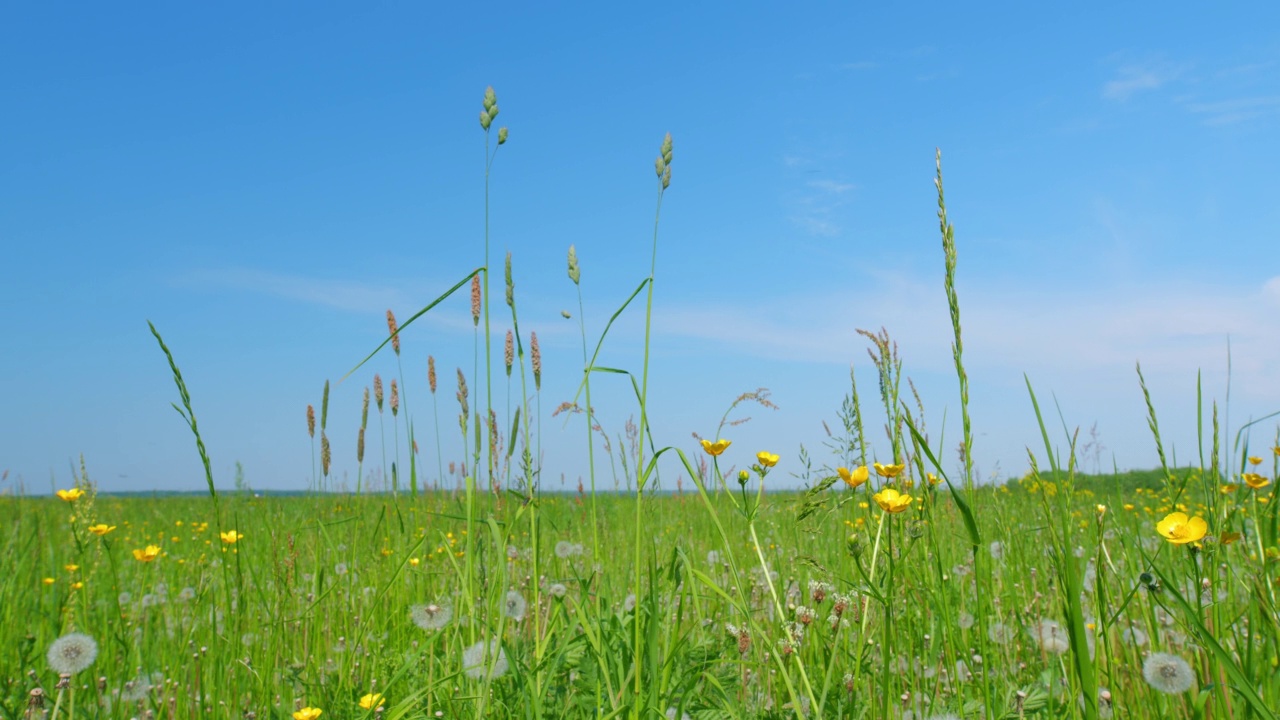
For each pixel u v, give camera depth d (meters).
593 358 0.75
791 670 0.78
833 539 1.04
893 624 0.75
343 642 1.04
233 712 0.88
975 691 0.76
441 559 1.35
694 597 0.67
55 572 1.37
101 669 0.94
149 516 3.11
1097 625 0.60
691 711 0.74
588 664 0.75
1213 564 0.66
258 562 1.33
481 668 0.72
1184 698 0.69
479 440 0.80
